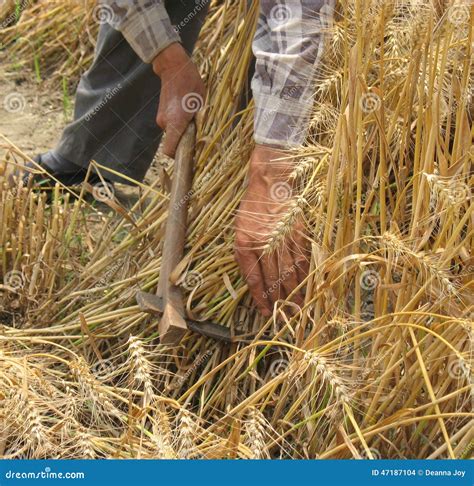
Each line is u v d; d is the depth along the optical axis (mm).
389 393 1493
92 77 2418
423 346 1499
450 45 1565
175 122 1991
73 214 2193
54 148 2668
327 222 1590
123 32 2004
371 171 1678
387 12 1681
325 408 1488
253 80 1780
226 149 2033
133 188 2693
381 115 1525
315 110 1744
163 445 1422
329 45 1700
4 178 2160
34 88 3305
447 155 1538
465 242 1482
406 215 1677
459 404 1470
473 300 1436
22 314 2084
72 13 3389
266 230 1721
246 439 1538
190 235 1978
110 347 1924
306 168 1671
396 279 1615
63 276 2127
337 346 1465
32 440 1443
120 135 2445
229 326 1870
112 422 1709
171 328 1747
